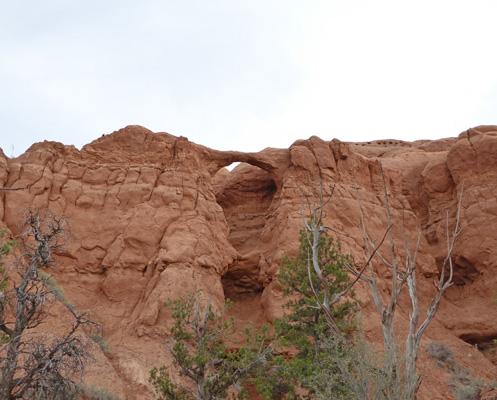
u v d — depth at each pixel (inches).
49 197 1314.0
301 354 876.0
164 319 1088.2
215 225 1438.2
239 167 1873.8
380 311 534.0
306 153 1610.5
